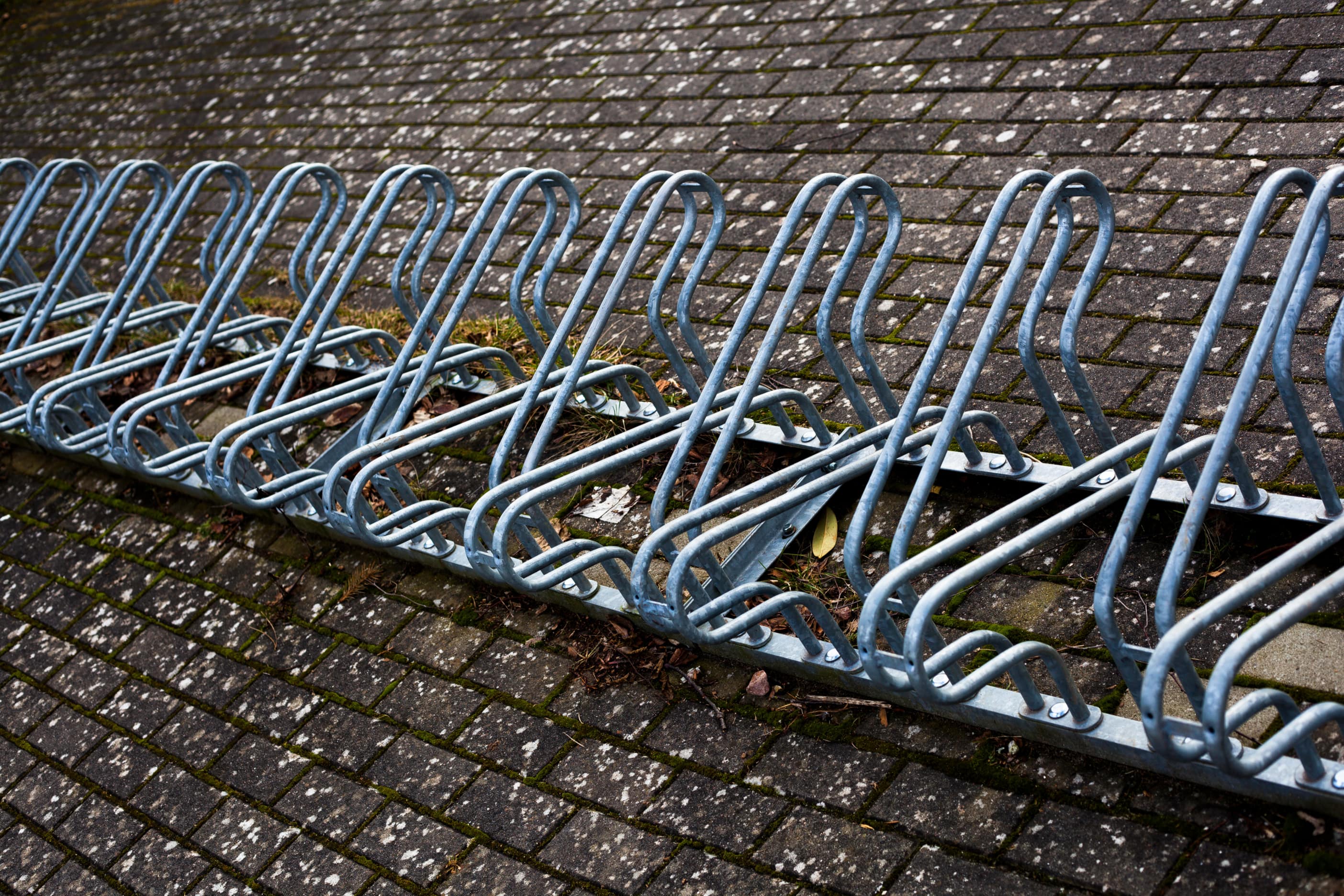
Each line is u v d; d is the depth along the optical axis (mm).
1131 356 3418
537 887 2588
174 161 7332
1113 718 2383
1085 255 3854
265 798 3057
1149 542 2834
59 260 4617
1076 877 2236
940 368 3666
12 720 3650
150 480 4383
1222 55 4422
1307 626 2510
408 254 3904
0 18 11250
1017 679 2406
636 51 6324
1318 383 3090
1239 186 3836
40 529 4523
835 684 2764
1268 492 2771
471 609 3398
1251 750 2283
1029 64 4863
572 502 3695
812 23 5867
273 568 3873
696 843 2568
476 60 6977
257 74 8070
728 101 5547
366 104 7016
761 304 4273
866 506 2439
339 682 3340
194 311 4863
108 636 3855
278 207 4008
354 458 3178
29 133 8625
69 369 5570
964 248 4125
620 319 4496
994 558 2199
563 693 3051
